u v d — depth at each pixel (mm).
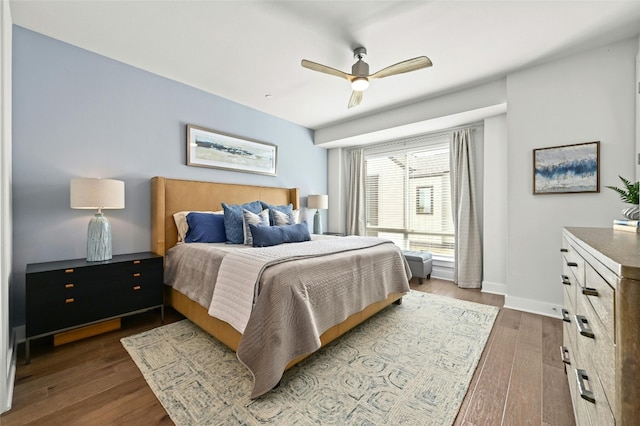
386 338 2232
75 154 2459
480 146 3766
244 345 1552
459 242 3785
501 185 3438
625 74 2340
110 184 2258
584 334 906
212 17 2066
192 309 2402
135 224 2836
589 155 2488
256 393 1465
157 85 2990
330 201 5395
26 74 2215
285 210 3566
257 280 1693
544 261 2738
